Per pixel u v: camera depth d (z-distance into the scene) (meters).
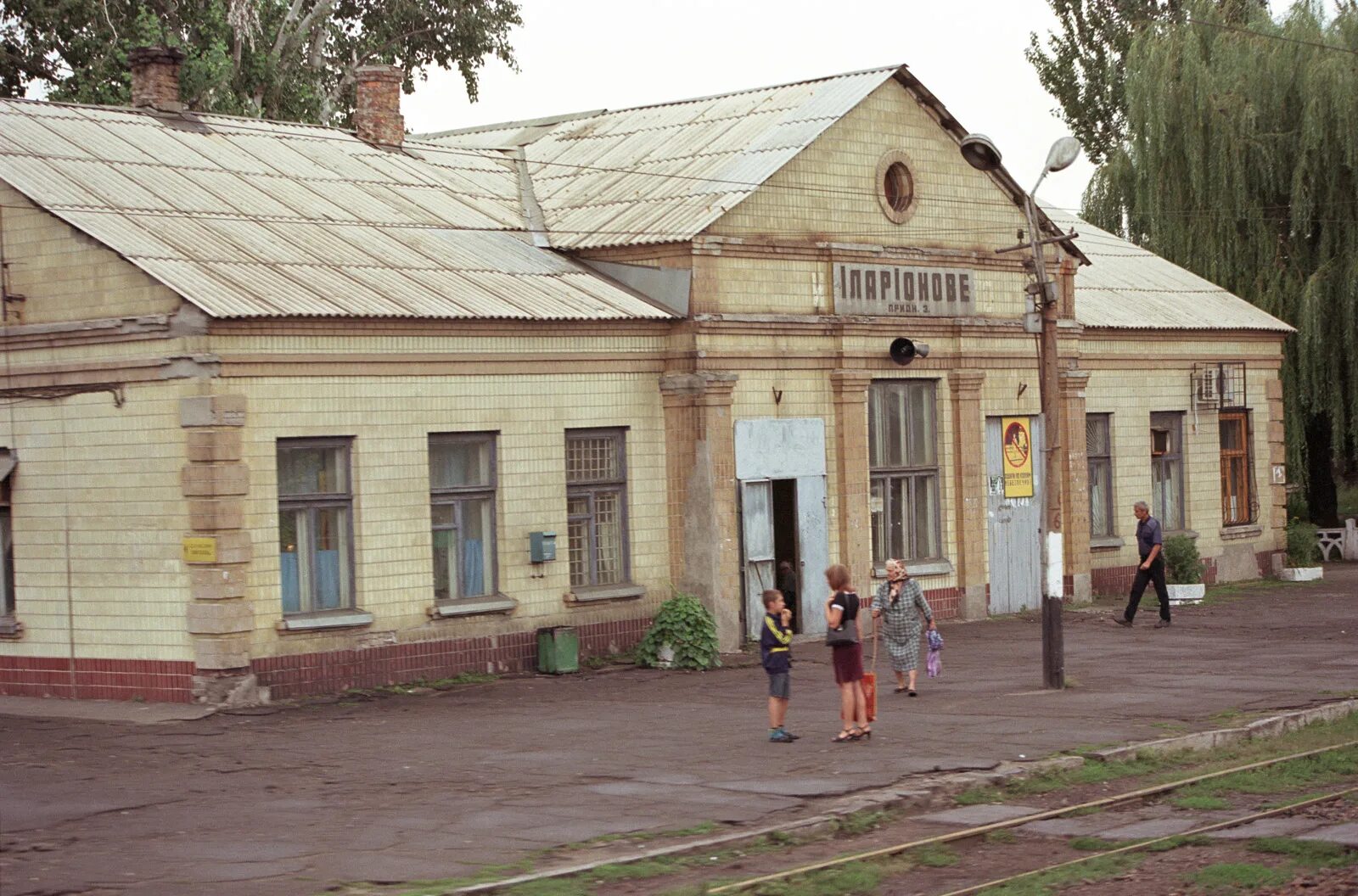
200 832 12.90
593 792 14.51
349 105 46.06
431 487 23.25
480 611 23.38
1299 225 40.84
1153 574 29.38
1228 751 17.28
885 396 29.23
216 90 38.22
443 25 46.06
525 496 24.11
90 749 17.45
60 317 21.94
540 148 32.72
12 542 22.66
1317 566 40.81
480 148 32.38
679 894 11.06
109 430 21.47
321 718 19.73
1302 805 14.30
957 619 30.19
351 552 22.12
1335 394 40.44
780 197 27.08
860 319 28.08
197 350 20.50
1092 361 34.75
